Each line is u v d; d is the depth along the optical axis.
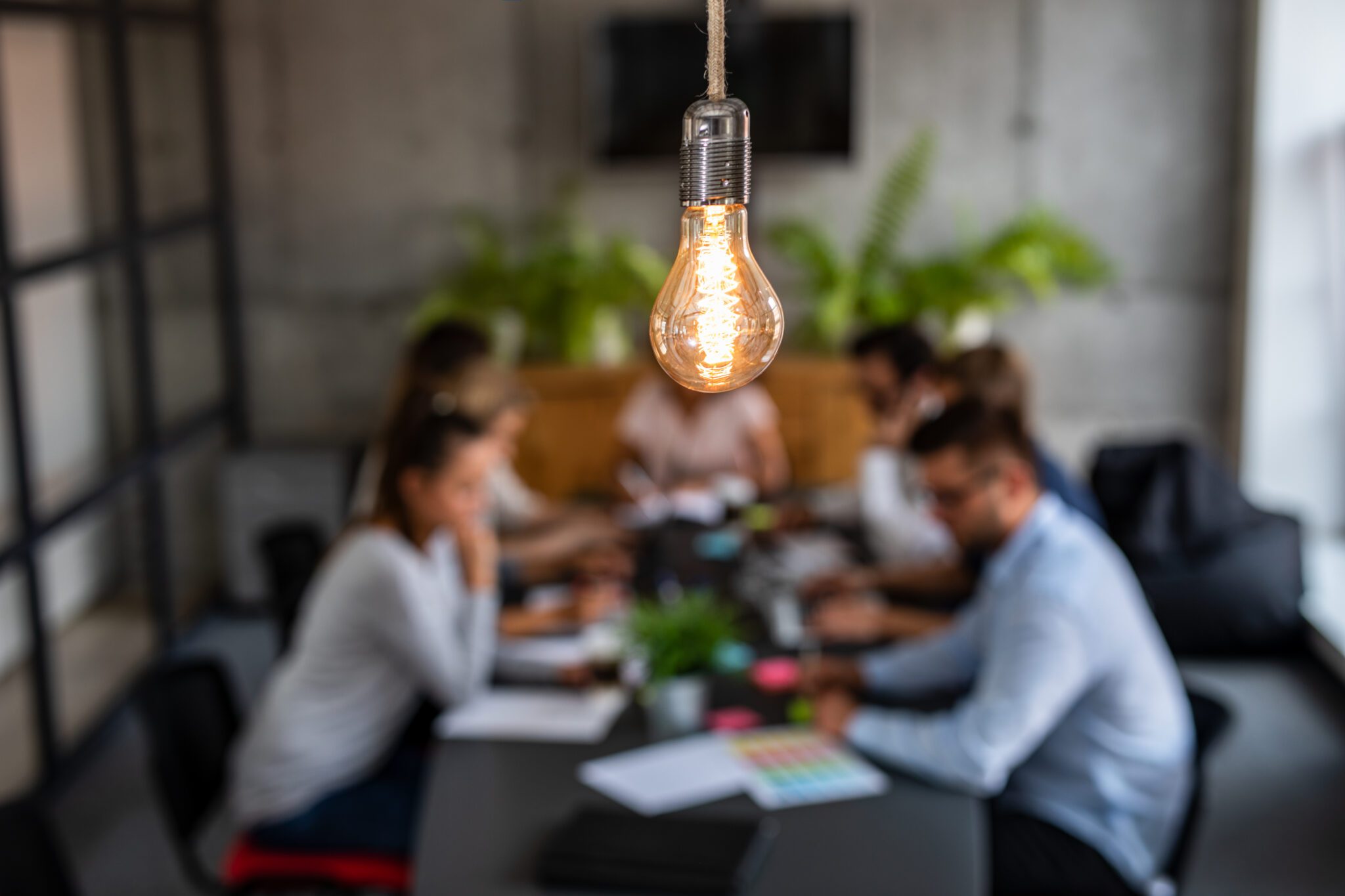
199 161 6.41
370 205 6.75
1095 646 2.52
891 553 3.81
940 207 6.72
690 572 3.59
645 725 2.69
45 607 5.37
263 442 6.76
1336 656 4.78
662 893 2.07
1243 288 6.35
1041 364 6.83
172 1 6.02
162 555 5.49
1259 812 4.02
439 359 3.56
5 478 5.08
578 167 6.76
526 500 4.22
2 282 4.14
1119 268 6.70
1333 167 5.91
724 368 1.16
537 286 6.36
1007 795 2.65
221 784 2.84
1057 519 2.67
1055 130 6.60
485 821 2.30
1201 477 5.07
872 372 3.98
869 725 2.53
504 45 6.64
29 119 5.42
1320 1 5.81
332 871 2.75
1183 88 6.51
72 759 4.43
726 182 1.14
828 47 6.49
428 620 2.81
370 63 6.64
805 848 2.19
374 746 2.90
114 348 5.69
